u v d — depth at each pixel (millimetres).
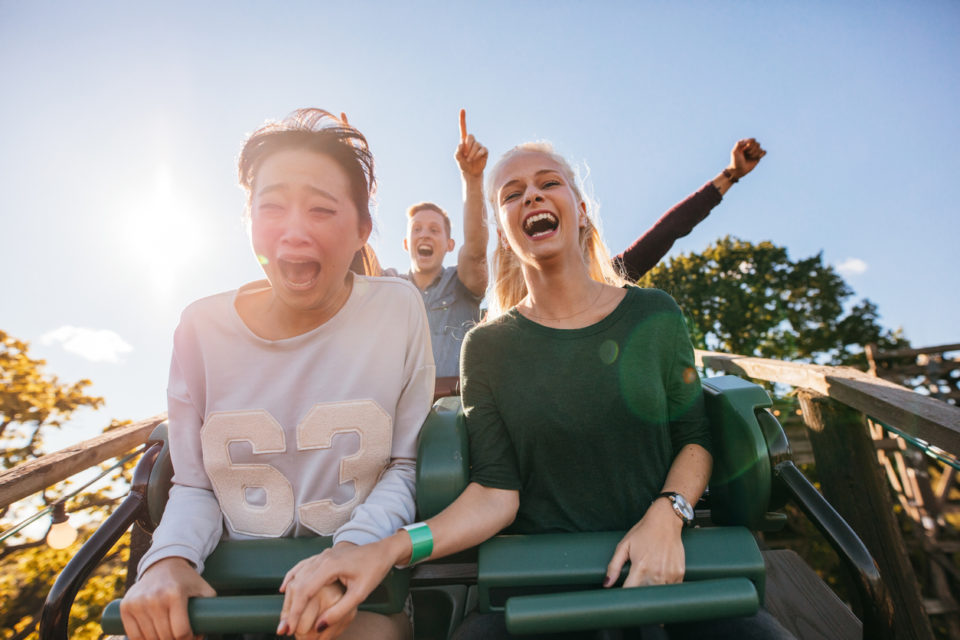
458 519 915
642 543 858
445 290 2668
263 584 880
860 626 1347
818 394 1995
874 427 7809
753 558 836
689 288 20719
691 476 1010
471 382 1111
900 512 9398
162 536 890
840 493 1906
